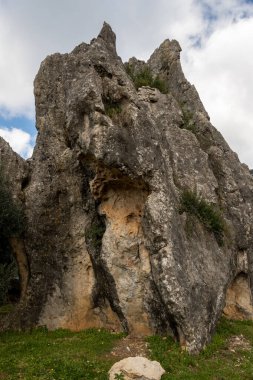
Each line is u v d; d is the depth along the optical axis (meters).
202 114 29.02
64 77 24.69
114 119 20.97
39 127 25.31
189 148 24.83
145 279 19.41
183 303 17.47
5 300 22.27
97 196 20.81
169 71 33.12
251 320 23.95
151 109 26.28
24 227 23.22
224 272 21.30
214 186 24.38
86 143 19.97
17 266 23.34
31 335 20.83
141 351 17.23
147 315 19.19
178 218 20.05
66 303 21.83
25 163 25.03
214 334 19.38
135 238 20.06
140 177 19.56
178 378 14.38
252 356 17.48
